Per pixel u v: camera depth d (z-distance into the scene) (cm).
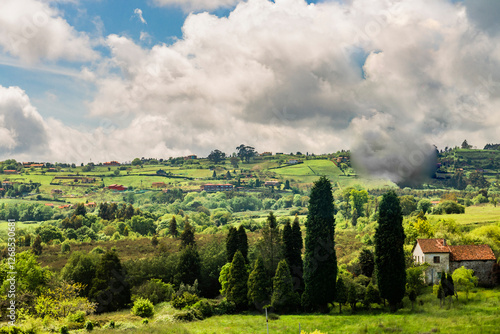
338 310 6769
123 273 7694
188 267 8625
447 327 4747
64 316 6156
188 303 7069
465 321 4988
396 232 6419
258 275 7088
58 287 6931
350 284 6700
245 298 7188
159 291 8006
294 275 7825
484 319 4962
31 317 5659
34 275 7350
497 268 7300
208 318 6619
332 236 7044
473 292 6700
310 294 6775
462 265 7462
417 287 6775
